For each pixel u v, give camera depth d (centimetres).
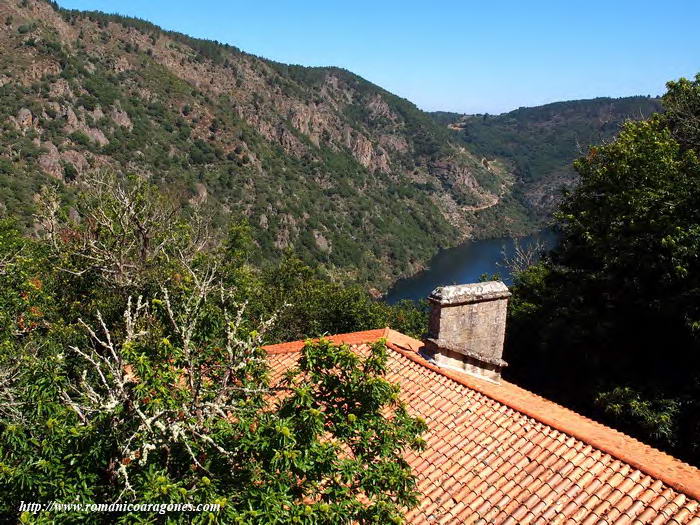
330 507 621
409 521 805
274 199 11475
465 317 1172
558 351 2106
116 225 2239
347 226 13400
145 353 734
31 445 695
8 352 1237
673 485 759
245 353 774
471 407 1018
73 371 1052
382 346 791
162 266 2047
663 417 1501
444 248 16388
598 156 2109
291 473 676
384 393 734
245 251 2909
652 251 1577
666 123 2197
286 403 710
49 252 2061
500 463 878
